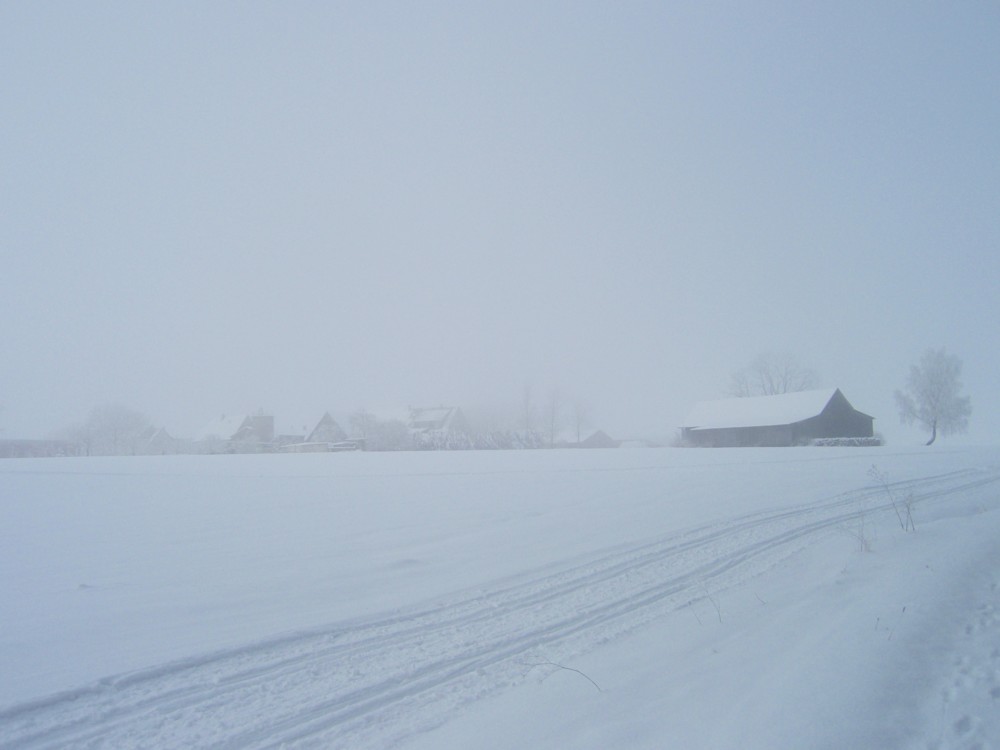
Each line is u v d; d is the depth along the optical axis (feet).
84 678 18.35
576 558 33.06
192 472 94.53
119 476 88.63
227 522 45.44
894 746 13.61
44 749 14.89
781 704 15.31
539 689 18.01
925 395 225.97
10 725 15.85
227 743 15.31
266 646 21.20
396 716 16.74
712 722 14.90
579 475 77.71
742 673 17.94
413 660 20.31
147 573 30.35
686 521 42.52
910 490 55.16
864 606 22.68
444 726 16.10
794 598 25.61
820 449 133.69
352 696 17.83
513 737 15.10
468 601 26.21
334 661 20.17
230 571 30.71
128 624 22.98
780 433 198.29
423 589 27.81
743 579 29.32
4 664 19.31
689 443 220.64
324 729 16.02
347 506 52.95
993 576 25.63
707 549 34.86
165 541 38.32
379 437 192.44
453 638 22.18
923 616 20.97
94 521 46.60
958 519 39.93
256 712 16.83
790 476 69.31
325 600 26.21
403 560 32.63
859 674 16.71
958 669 17.20
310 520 45.78
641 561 32.45
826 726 14.16
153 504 56.49
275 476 84.99
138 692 17.80
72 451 220.43
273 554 34.47
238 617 23.94
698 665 18.99
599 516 45.09
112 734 15.64
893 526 39.78
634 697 16.93
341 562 32.55
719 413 219.61
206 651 20.42
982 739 13.73
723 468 83.30
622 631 22.89
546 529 40.70
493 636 22.38
